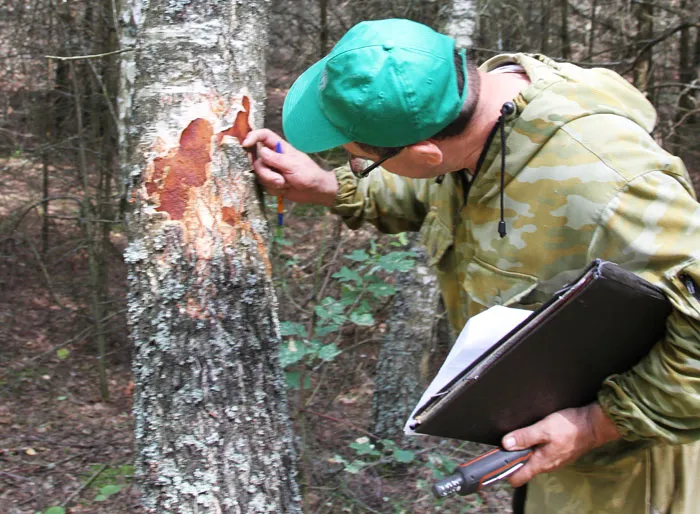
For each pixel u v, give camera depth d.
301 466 2.72
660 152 1.34
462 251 1.64
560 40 7.24
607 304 1.23
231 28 1.55
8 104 6.49
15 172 6.73
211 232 1.50
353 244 4.23
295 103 1.54
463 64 1.43
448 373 1.39
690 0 6.08
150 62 1.53
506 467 1.35
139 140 1.52
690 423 1.31
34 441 4.90
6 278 6.61
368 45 1.36
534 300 1.47
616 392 1.34
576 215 1.35
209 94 1.52
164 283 1.48
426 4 5.59
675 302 1.23
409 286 4.24
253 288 1.54
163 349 1.48
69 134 6.35
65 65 6.29
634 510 1.56
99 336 5.70
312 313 2.71
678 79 6.92
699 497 1.61
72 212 6.95
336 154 4.71
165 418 1.49
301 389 2.67
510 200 1.44
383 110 1.34
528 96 1.40
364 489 3.29
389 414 4.12
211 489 1.48
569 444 1.38
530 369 1.30
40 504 3.99
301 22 6.62
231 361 1.50
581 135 1.35
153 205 1.49
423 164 1.45
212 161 1.51
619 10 6.56
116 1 5.06
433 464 3.00
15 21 6.30
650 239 1.26
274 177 1.62
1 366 5.91
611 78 1.46
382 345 4.32
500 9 6.14
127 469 4.21
